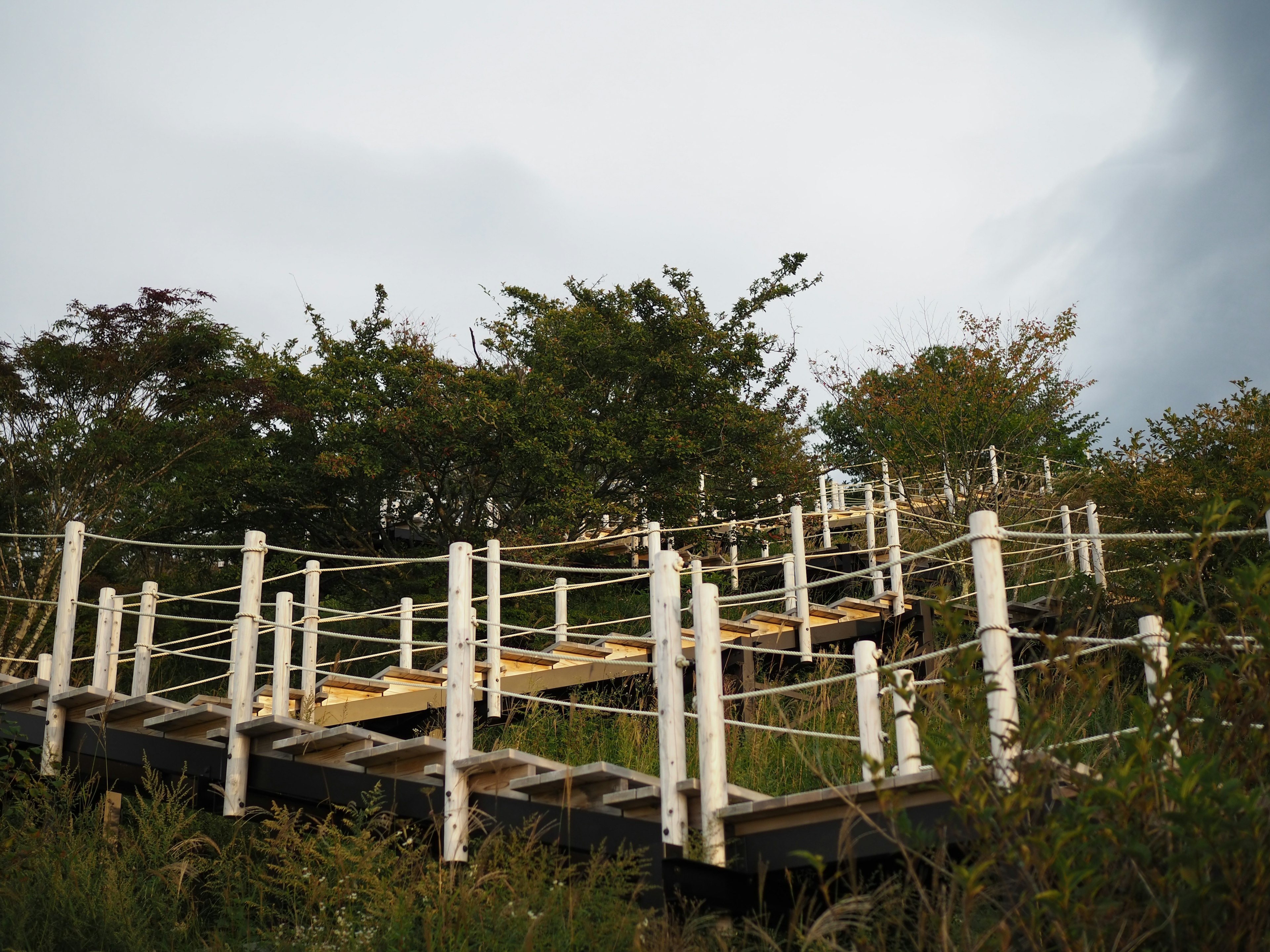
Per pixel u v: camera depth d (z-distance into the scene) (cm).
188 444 1695
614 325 1898
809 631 1200
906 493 1761
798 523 1220
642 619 1578
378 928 654
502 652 980
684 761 630
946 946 465
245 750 769
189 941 745
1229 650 506
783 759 909
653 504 1747
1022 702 670
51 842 796
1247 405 1212
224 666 1673
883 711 738
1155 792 464
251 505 1884
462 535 1825
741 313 2002
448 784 691
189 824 859
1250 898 439
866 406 1903
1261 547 1025
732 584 1664
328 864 726
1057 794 522
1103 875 461
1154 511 1159
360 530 1958
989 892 490
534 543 1620
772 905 621
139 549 1852
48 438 1576
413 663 1605
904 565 1331
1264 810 460
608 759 969
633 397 1880
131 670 1577
